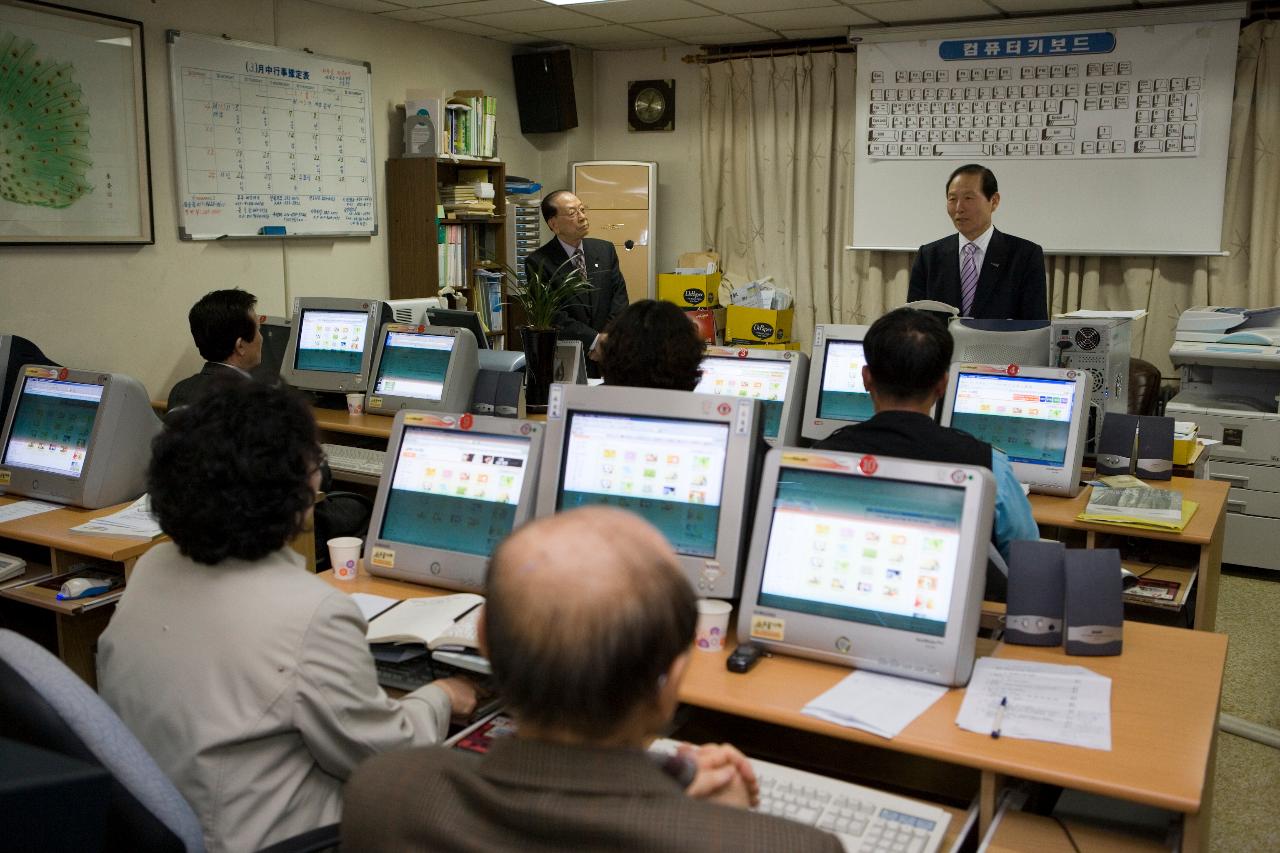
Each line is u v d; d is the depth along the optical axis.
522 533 0.89
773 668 1.74
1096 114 5.45
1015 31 5.56
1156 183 5.37
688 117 6.82
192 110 4.75
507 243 6.30
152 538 2.64
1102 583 1.79
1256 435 4.43
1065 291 5.75
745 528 1.90
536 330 3.98
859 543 1.74
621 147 7.09
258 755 1.46
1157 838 1.47
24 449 3.09
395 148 5.87
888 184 6.00
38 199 4.20
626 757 0.85
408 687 1.88
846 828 1.39
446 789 0.89
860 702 1.59
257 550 1.49
